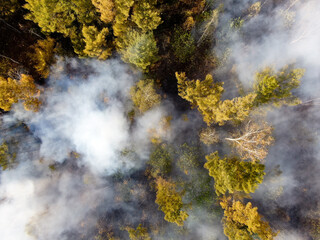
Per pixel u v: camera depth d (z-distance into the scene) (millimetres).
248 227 20609
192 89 21781
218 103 22078
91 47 21047
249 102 19547
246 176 19766
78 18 20859
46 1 18031
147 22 19672
